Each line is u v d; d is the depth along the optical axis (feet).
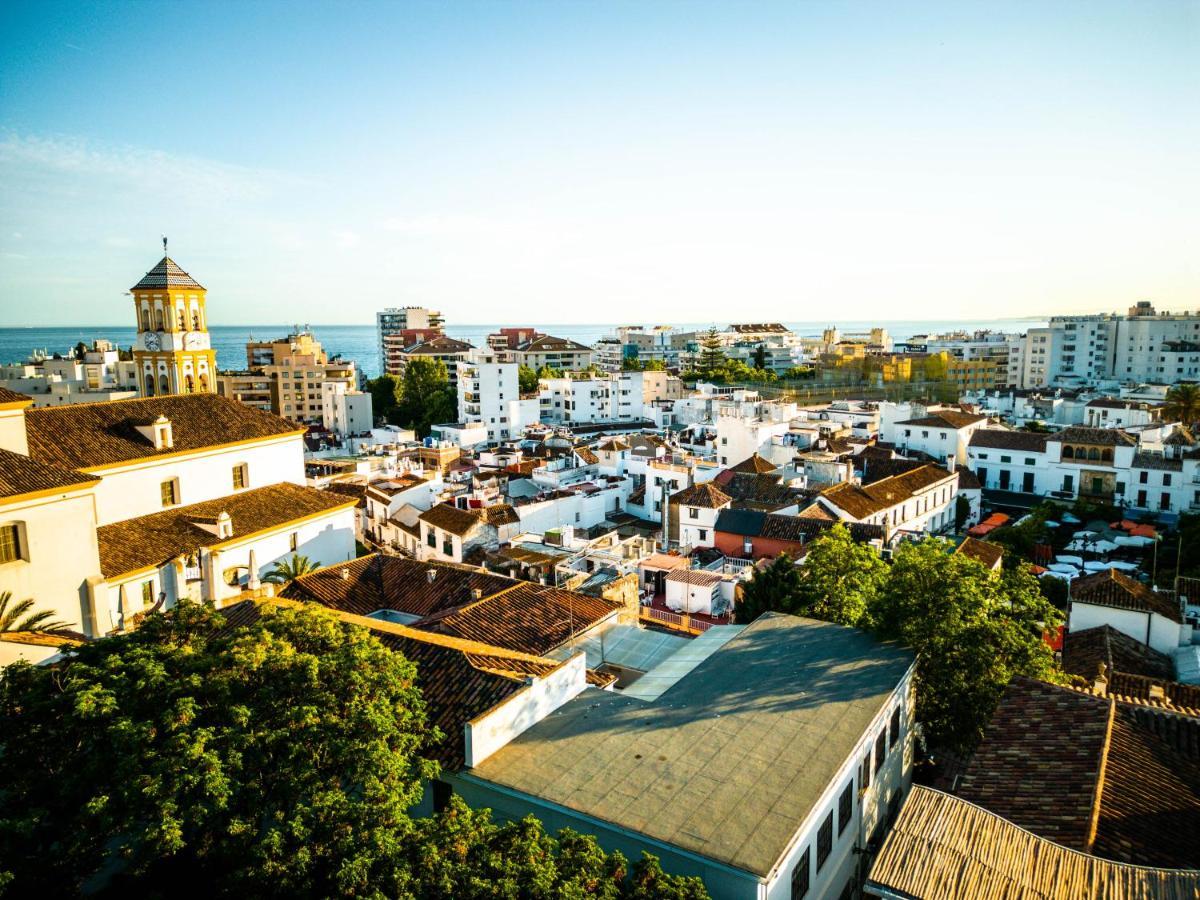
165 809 61.36
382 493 275.39
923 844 67.56
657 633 132.16
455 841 63.46
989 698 110.01
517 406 534.37
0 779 70.13
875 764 96.37
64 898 65.21
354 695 77.82
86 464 169.89
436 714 93.30
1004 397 553.23
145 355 331.36
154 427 184.44
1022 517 332.80
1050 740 88.48
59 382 526.98
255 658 78.33
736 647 113.60
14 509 128.88
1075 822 74.38
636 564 209.56
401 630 116.16
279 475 215.51
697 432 413.59
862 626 120.16
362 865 59.88
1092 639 160.66
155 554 167.02
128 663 77.71
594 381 575.79
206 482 195.62
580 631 130.82
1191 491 316.40
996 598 120.98
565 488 305.94
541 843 65.36
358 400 574.56
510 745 89.45
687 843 71.26
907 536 239.71
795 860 73.56
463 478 341.62
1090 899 62.85
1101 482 339.36
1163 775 82.58
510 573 197.77
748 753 85.61
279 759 71.05
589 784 81.15
